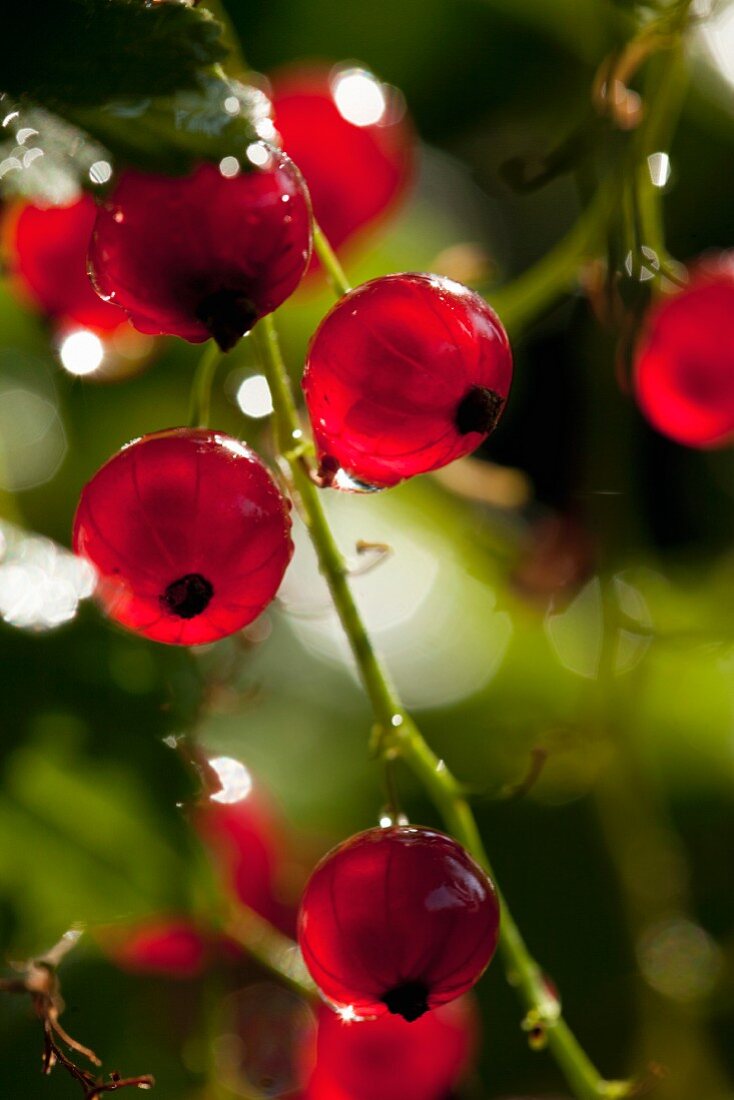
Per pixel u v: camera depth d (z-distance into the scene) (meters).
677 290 0.23
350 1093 0.22
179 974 0.23
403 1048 0.22
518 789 0.20
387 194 0.22
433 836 0.19
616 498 0.26
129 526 0.19
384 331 0.19
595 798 0.29
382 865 0.19
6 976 0.21
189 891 0.21
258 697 0.23
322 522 0.20
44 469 0.26
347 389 0.19
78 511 0.19
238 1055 0.24
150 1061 0.23
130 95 0.19
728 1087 0.26
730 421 0.23
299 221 0.19
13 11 0.19
